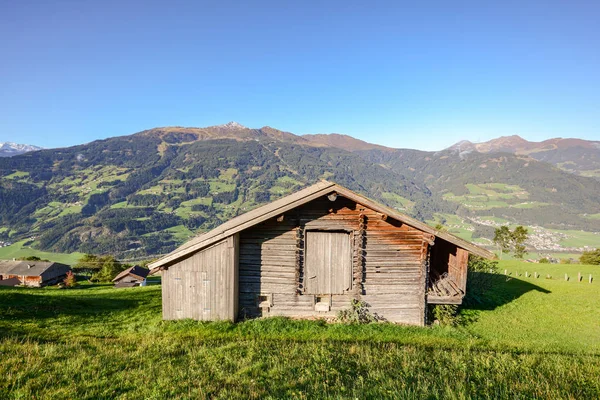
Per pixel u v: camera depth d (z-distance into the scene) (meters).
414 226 14.46
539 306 19.52
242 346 11.23
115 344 11.73
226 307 14.60
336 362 9.64
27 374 8.66
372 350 11.02
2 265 77.56
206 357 10.16
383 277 15.00
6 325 13.44
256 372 8.89
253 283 15.16
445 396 7.20
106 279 70.38
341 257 15.06
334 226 14.97
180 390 7.88
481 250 14.32
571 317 17.69
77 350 10.80
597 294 23.25
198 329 13.82
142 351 10.85
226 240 14.53
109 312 16.73
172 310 14.85
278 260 15.08
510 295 21.97
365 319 14.88
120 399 7.53
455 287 15.73
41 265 78.19
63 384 8.28
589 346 13.71
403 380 8.03
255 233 15.14
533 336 14.65
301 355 10.29
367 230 15.00
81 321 15.03
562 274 34.62
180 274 14.78
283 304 15.05
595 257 62.12
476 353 11.11
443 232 14.44
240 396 7.49
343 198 15.05
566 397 7.36
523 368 9.34
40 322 14.34
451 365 9.44
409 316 15.02
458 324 15.15
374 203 14.44
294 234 15.05
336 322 14.71
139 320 15.48
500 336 14.38
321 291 14.99
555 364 9.83
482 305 18.91
